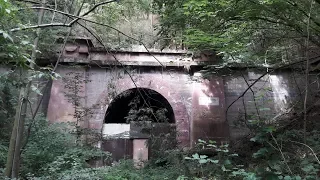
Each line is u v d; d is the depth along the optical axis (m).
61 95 13.48
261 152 4.88
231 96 14.99
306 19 7.52
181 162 10.63
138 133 14.07
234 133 14.42
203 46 9.15
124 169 10.71
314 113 12.14
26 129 10.74
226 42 8.28
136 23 16.30
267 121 12.77
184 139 14.35
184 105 14.83
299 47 9.91
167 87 14.91
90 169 9.08
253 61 10.99
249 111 14.74
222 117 14.43
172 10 9.21
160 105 16.31
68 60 13.80
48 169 9.40
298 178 4.70
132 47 14.80
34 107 13.23
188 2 7.41
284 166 5.71
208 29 8.23
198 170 9.05
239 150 11.52
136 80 14.61
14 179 7.78
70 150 10.54
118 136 14.03
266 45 9.73
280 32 9.44
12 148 8.54
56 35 12.58
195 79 13.49
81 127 12.84
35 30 8.50
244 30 8.64
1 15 3.97
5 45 4.25
